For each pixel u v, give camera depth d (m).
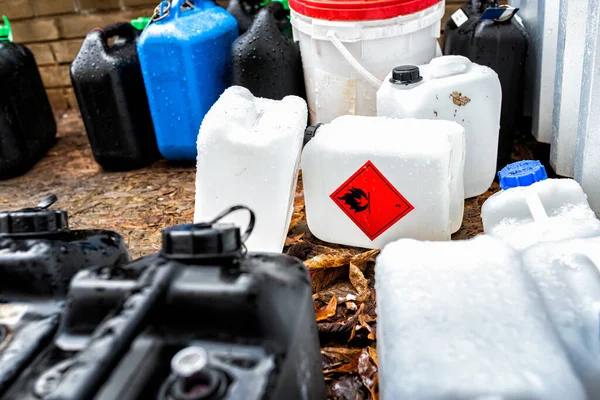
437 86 1.60
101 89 2.05
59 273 0.97
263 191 1.42
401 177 1.42
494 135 1.71
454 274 0.90
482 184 1.76
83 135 2.64
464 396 0.71
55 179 2.22
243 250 0.98
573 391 0.72
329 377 1.18
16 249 0.97
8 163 2.21
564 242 0.99
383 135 1.45
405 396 0.73
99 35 2.05
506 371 0.73
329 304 1.36
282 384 0.76
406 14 1.78
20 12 2.78
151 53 1.96
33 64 2.39
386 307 0.88
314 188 1.53
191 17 1.99
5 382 0.80
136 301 0.79
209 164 1.43
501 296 0.85
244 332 0.79
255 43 1.92
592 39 1.41
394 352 0.79
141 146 2.19
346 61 1.85
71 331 0.85
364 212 1.50
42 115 2.44
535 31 1.92
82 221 1.88
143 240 1.73
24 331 0.89
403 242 0.99
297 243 1.59
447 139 1.41
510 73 1.82
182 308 0.80
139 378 0.73
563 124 1.71
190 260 0.86
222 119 1.41
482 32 1.81
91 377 0.69
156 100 2.04
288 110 1.46
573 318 0.87
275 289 0.82
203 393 0.71
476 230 1.62
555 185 1.30
